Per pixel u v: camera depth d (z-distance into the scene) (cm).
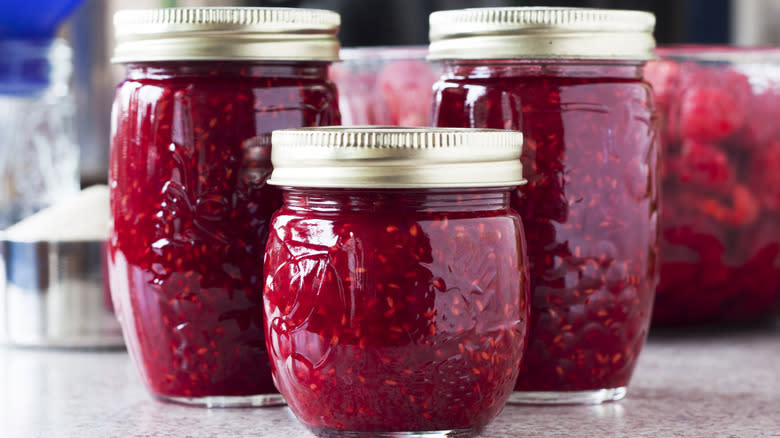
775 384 117
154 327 105
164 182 102
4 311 141
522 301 94
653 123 106
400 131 87
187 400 107
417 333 88
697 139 135
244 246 102
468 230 89
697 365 126
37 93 190
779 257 139
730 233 137
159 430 100
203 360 104
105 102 222
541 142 101
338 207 89
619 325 104
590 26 99
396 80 141
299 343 91
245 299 103
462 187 88
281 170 91
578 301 103
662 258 137
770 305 144
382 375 89
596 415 104
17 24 189
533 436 97
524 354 99
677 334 146
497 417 103
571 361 104
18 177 200
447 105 104
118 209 106
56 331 139
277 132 92
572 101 101
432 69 139
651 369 124
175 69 102
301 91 103
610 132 102
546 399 106
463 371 90
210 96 101
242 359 104
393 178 86
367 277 88
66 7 189
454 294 89
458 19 101
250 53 99
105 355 136
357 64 144
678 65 136
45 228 140
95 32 220
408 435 91
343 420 91
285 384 93
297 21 101
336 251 88
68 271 138
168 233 102
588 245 102
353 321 88
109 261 110
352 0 169
